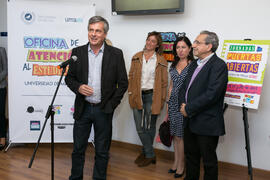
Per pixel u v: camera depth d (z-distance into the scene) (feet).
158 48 10.77
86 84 8.16
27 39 11.33
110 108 8.23
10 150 11.93
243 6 9.77
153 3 11.05
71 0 13.16
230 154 10.57
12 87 11.50
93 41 7.88
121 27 12.37
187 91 8.14
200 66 7.97
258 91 8.32
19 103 11.61
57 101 11.64
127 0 11.50
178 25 11.06
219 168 10.70
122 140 12.96
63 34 11.39
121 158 11.53
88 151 12.22
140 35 11.96
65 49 11.43
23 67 11.44
